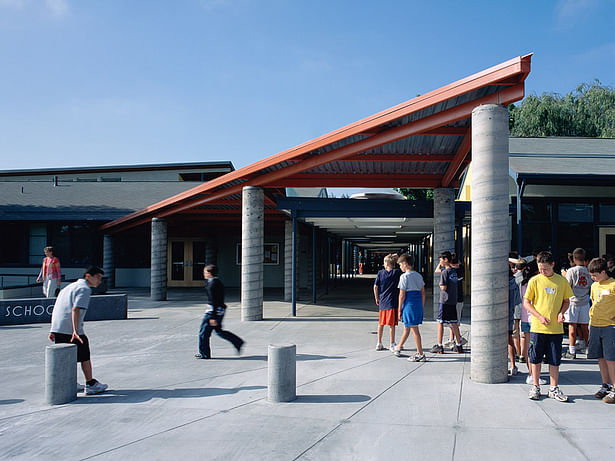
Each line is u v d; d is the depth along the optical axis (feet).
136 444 14.51
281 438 14.89
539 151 49.32
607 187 45.65
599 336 18.34
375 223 55.72
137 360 25.80
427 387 20.27
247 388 20.35
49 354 18.53
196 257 83.56
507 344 21.29
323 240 74.49
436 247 42.04
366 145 33.42
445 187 42.27
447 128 32.27
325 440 14.71
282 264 83.71
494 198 21.44
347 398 18.83
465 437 14.83
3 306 38.86
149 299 58.65
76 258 73.05
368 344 29.84
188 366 24.35
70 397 18.78
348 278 113.60
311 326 37.04
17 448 14.25
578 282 26.22
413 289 25.32
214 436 15.10
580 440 14.52
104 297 40.55
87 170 106.73
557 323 18.49
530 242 45.70
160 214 56.70
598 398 18.53
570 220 45.85
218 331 26.13
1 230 73.92
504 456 13.44
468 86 24.91
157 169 106.32
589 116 118.21
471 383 20.90
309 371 22.99
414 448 14.06
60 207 72.54
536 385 18.69
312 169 41.81
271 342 30.50
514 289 24.36
